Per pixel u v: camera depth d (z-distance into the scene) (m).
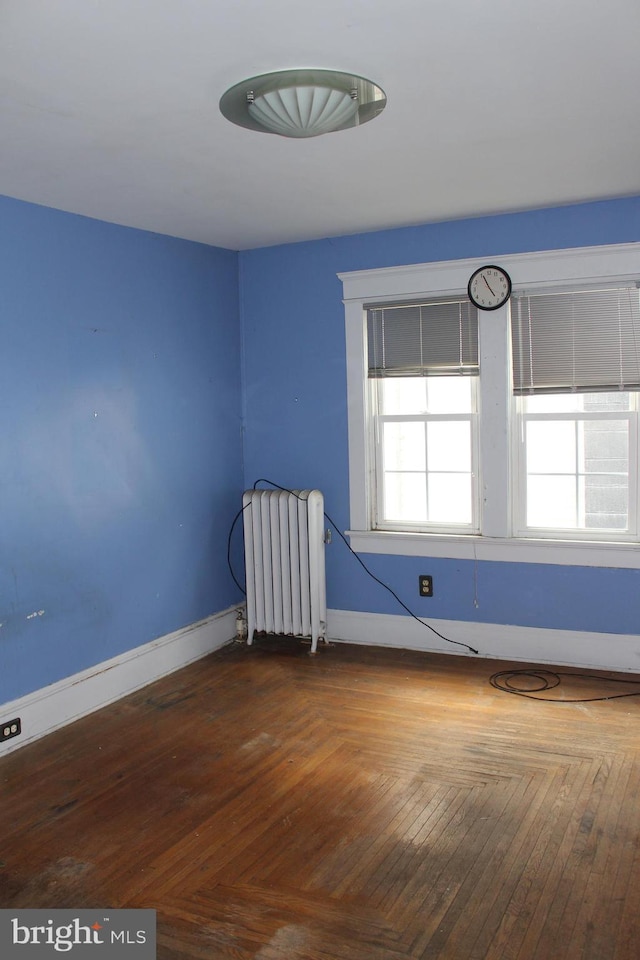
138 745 3.42
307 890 2.38
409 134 2.80
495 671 4.18
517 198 3.80
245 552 4.70
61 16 1.87
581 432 4.17
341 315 4.60
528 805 2.82
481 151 3.03
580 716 3.56
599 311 4.00
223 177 3.25
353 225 4.28
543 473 4.26
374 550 4.63
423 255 4.34
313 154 2.99
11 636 3.38
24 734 3.44
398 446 4.60
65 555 3.65
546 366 4.15
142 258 4.12
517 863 2.48
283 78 2.25
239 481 4.95
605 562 4.09
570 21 1.98
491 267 4.16
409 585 4.57
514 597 4.32
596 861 2.48
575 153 3.09
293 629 4.62
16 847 2.66
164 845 2.65
